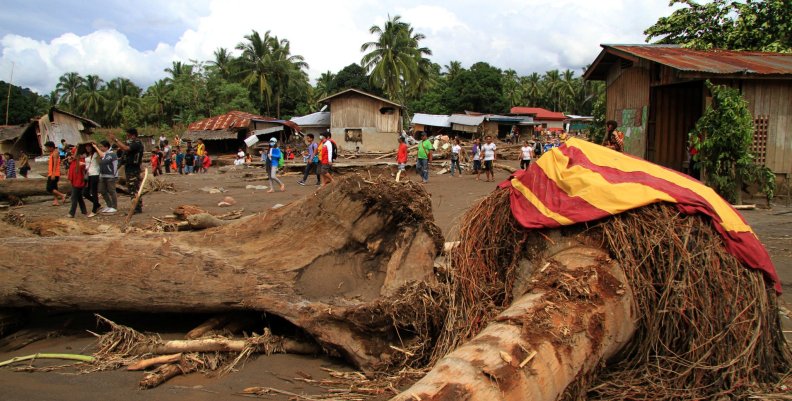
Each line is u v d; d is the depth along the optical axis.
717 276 3.57
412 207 4.59
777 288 3.87
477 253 4.34
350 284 4.55
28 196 14.05
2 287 4.70
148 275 4.50
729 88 11.27
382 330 4.00
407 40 48.41
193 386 3.79
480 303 4.05
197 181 20.34
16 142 35.69
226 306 4.40
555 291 3.36
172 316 5.05
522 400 2.63
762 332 3.66
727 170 11.28
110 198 11.42
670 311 3.51
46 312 5.36
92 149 11.38
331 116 37.56
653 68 13.91
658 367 3.51
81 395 3.67
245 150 37.88
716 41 19.23
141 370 4.06
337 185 4.62
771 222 9.45
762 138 12.10
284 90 57.25
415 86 50.84
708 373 3.49
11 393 3.71
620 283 3.47
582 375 3.08
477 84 62.25
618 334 3.35
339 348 4.04
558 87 86.62
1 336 4.87
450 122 48.97
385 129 37.56
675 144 14.66
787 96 12.07
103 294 4.59
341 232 4.61
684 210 3.71
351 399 3.48
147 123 59.75
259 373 3.98
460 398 2.45
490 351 2.79
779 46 17.44
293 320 4.15
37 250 4.74
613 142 7.86
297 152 36.31
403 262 4.57
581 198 3.85
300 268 4.47
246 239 4.75
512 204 4.28
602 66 17.00
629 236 3.66
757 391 3.52
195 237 4.84
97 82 75.50
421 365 4.01
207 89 54.59
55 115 33.78
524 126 53.81
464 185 16.89
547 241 3.94
